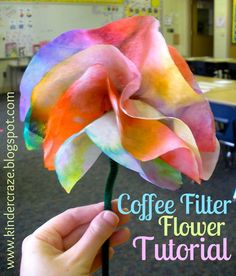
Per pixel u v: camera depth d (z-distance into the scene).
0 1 3.03
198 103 0.21
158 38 0.21
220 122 1.31
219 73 2.40
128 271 0.86
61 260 0.23
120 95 0.21
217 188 1.25
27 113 0.22
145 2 3.65
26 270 0.23
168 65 0.21
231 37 3.47
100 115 0.21
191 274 0.85
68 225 0.27
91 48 0.21
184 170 0.21
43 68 0.22
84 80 0.21
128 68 0.21
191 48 3.99
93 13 3.40
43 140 0.22
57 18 3.26
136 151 0.19
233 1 3.39
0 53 3.13
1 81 3.18
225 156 1.42
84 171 0.21
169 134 0.20
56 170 0.21
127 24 0.21
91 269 0.24
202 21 4.01
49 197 1.24
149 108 0.21
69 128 0.22
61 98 0.22
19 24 3.14
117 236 0.26
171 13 3.83
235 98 1.33
